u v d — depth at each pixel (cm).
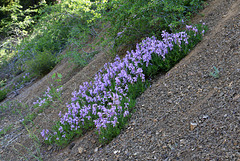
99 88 443
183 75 351
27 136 508
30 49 1170
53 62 1071
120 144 296
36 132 499
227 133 215
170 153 233
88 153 324
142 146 269
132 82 400
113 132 326
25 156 425
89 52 782
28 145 466
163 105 320
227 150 199
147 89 386
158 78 405
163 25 518
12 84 1200
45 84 855
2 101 1001
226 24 386
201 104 274
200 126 242
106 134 324
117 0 520
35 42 1120
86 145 345
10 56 1466
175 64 405
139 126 310
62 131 407
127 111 336
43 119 547
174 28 463
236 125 216
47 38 1091
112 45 636
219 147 206
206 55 356
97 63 664
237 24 363
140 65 440
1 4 2045
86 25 866
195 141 229
